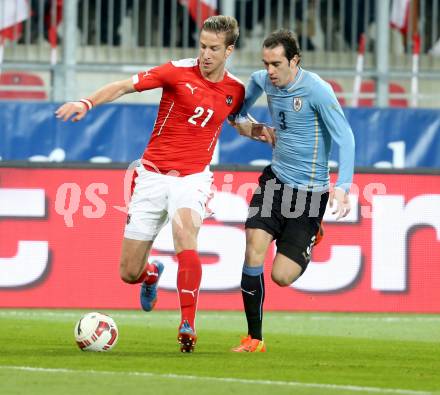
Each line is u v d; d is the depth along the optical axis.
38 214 36.72
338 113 25.28
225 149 44.59
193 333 24.73
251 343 26.23
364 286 37.41
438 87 49.56
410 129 45.81
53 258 36.75
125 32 48.22
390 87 49.41
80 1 47.91
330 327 33.47
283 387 19.77
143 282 28.44
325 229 37.22
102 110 44.53
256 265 25.81
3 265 36.59
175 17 48.31
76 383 20.00
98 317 25.44
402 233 37.38
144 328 32.12
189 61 25.50
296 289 37.31
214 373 21.67
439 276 37.53
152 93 49.00
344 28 48.84
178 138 25.52
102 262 36.97
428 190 37.41
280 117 25.92
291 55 25.06
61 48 47.50
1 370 21.75
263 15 48.75
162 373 21.48
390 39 49.28
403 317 36.41
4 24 47.41
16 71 47.28
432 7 49.06
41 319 33.78
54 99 46.75
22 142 44.22
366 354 26.55
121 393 18.86
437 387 20.48
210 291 37.12
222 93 25.53
